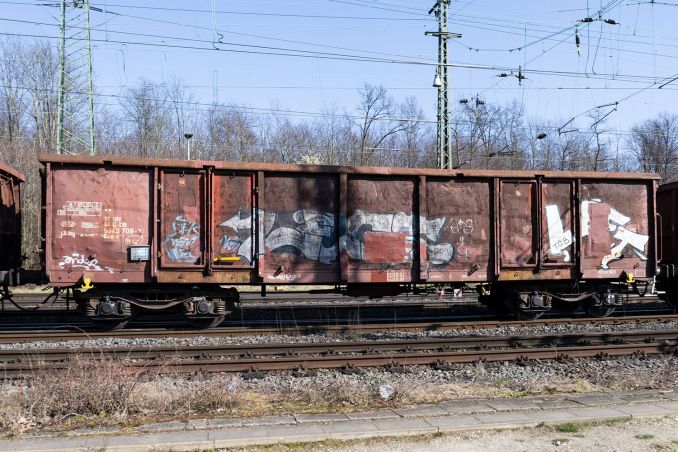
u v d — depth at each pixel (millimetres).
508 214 12562
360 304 15750
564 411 6309
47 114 42375
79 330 11492
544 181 12750
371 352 9547
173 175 11312
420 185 12109
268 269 11578
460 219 12375
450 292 17562
